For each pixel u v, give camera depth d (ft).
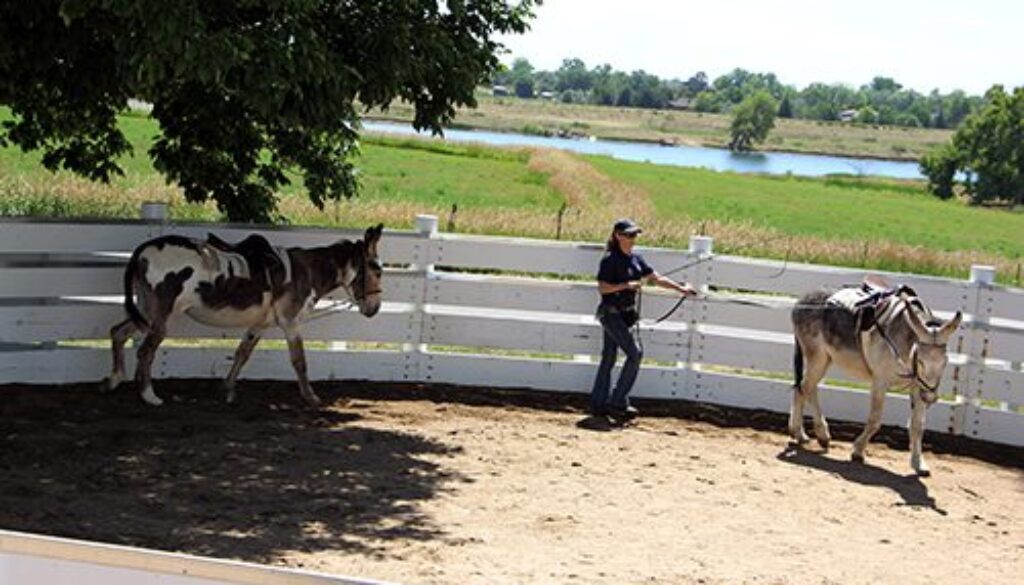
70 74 39.29
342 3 38.68
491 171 189.57
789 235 114.62
